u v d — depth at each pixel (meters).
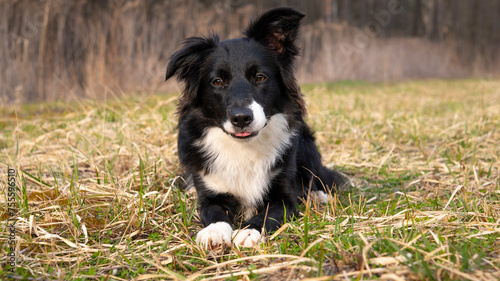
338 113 7.41
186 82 3.55
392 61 20.86
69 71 10.58
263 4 16.97
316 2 19.52
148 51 12.08
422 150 5.02
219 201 3.46
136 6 11.65
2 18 9.76
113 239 2.90
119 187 3.72
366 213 3.18
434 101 10.53
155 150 4.81
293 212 3.31
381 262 2.23
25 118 7.29
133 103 7.34
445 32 24.33
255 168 3.40
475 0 25.31
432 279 2.05
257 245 2.69
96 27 10.84
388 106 9.41
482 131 6.02
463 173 4.13
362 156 5.16
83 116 6.80
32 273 2.36
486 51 26.02
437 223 2.79
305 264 2.39
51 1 10.20
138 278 2.28
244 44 3.40
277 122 3.45
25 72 9.99
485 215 2.90
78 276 2.38
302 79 16.38
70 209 3.17
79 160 4.66
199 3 13.84
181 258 2.63
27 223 2.94
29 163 4.58
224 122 3.17
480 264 2.19
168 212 3.37
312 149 4.04
